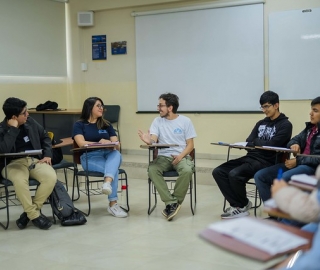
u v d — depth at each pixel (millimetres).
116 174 4297
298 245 1257
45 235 3746
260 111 5980
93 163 4312
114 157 4305
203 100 6355
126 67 6941
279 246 1242
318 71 5617
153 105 6750
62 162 4660
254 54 5965
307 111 5730
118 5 6812
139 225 3977
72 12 7195
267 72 5934
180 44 6449
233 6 6035
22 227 3943
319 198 1482
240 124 6125
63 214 3992
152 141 4262
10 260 3160
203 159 6328
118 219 4191
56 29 7098
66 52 7301
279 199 1467
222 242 1256
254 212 4176
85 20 7078
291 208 1434
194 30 6332
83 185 5758
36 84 6883
